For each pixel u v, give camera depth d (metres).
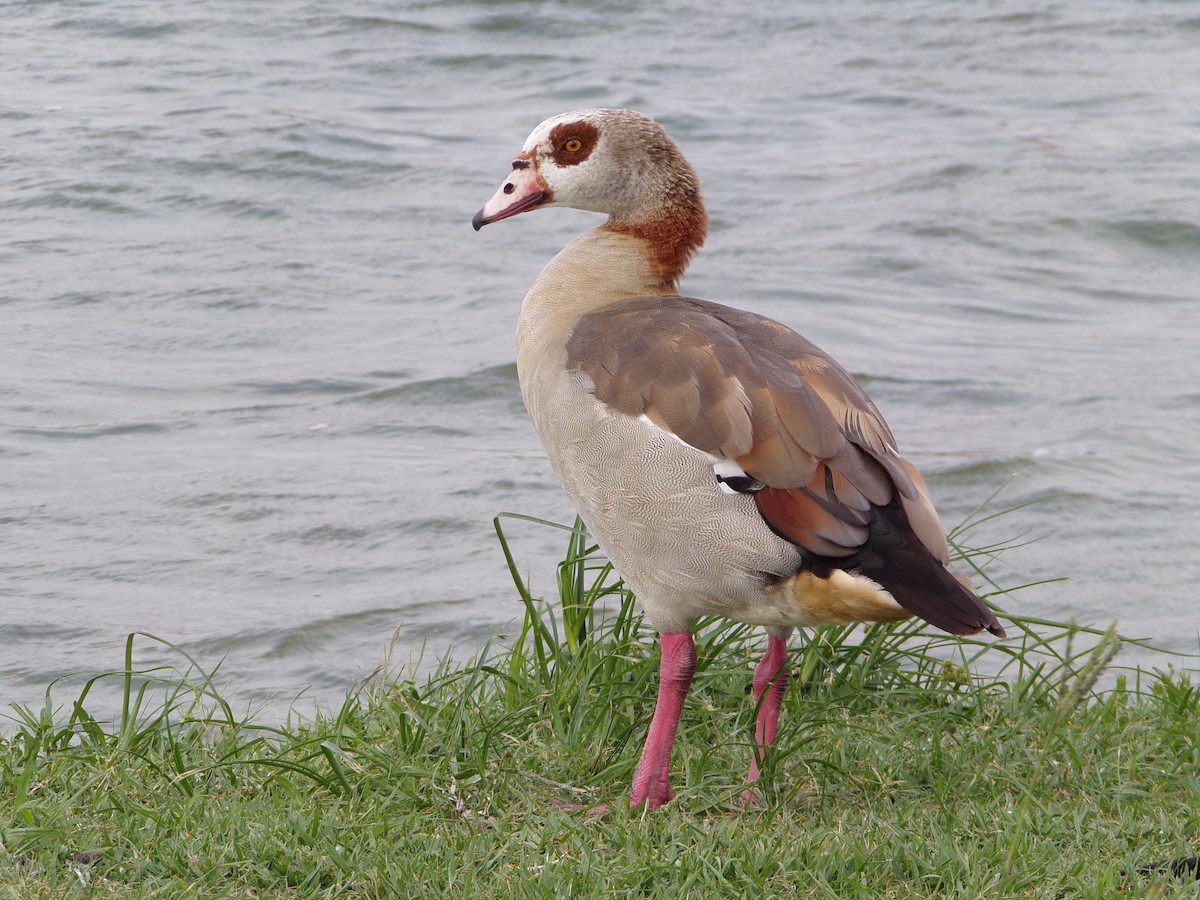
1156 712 9.11
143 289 18.83
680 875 6.63
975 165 25.22
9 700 10.12
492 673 9.04
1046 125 28.23
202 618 11.43
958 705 9.16
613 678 8.84
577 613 9.27
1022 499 14.09
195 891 6.42
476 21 33.19
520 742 8.30
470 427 15.42
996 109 29.41
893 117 28.83
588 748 8.35
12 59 29.14
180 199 22.25
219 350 17.17
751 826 7.35
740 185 24.47
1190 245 22.30
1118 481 14.44
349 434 15.08
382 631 11.27
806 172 25.17
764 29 34.78
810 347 8.00
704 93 29.84
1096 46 34.22
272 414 15.51
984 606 7.09
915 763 8.27
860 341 18.31
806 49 33.50
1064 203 23.58
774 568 7.38
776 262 21.11
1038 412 16.16
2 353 16.77
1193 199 23.70
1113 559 12.89
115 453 14.42
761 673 8.27
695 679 8.99
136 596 11.77
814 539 7.22
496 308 18.61
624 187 8.95
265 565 12.34
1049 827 7.22
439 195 22.92
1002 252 21.83
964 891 6.45
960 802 7.84
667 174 8.97
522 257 20.62
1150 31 35.38
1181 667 10.80
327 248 20.64
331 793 7.71
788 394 7.48
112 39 30.81
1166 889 6.54
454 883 6.55
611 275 8.88
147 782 7.77
